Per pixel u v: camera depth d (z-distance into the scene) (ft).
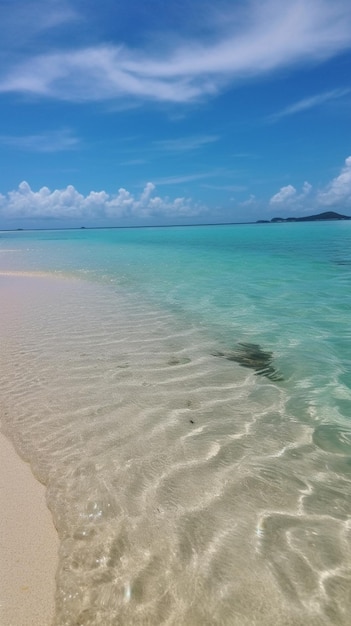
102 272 60.13
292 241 129.18
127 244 142.82
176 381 17.92
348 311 30.89
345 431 13.44
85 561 8.18
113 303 35.96
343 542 8.63
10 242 182.29
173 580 7.69
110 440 12.97
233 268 60.75
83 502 10.00
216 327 26.99
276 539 8.70
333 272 53.67
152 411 14.99
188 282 47.75
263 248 102.27
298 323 27.63
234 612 7.05
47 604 7.29
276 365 19.79
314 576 7.75
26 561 8.24
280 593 7.40
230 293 39.73
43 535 8.95
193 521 9.27
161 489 10.44
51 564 8.15
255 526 9.11
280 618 6.93
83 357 21.24
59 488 10.58
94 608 7.16
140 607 7.16
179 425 13.91
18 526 9.24
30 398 16.26
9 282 51.19
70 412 14.99
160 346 23.00
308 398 16.01
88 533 8.96
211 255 85.81
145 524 9.18
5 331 26.53
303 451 12.26
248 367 19.60
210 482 10.74
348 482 10.76
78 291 43.11
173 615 7.00
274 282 46.11
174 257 83.35
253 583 7.61
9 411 15.16
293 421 14.17
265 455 12.04
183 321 28.81
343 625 6.82
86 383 17.76
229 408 15.21
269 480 10.82
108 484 10.69
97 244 149.59
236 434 13.29
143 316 30.55
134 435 13.26
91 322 28.86
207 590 7.47
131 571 7.91
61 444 12.78
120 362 20.43
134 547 8.52
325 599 7.28
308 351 21.72
